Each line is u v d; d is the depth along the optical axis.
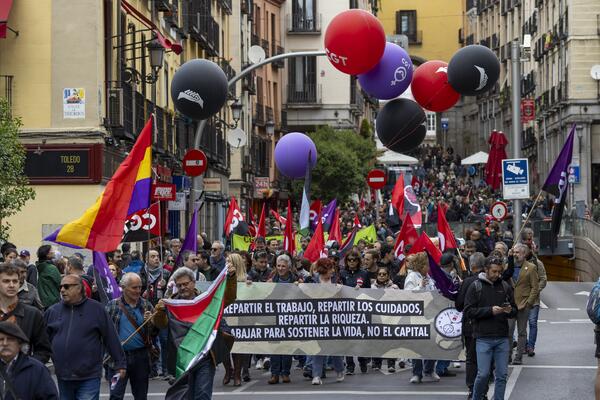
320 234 26.39
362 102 96.62
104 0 33.84
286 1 86.06
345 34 21.53
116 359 14.18
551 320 33.22
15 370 10.29
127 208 15.57
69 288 13.97
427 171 114.31
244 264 22.50
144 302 15.56
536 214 57.44
